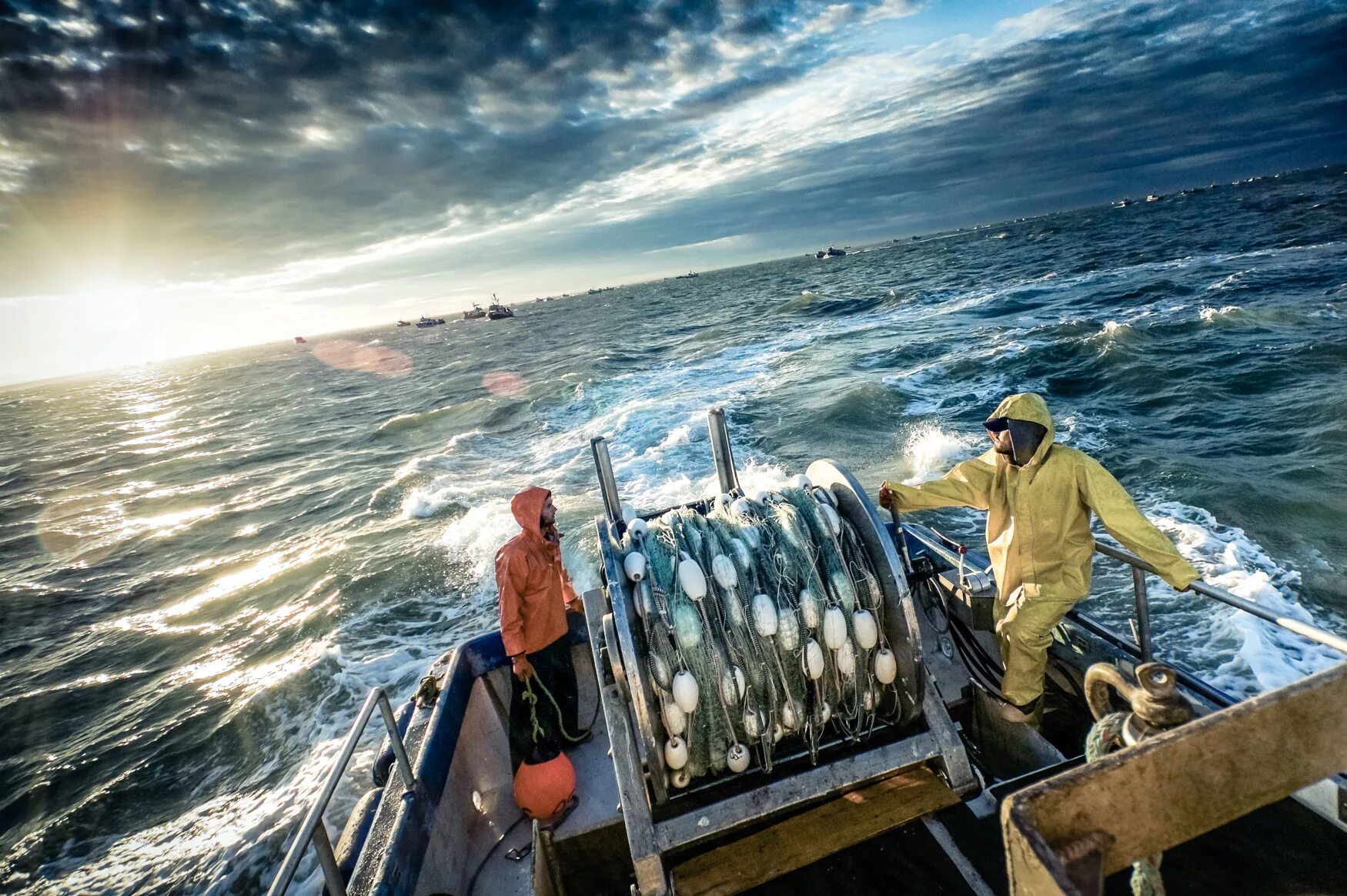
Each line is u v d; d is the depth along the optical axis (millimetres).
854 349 31922
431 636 12039
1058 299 38250
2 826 9648
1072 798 1250
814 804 3414
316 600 14289
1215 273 37281
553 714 4312
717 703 3311
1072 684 4047
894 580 3377
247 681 11766
